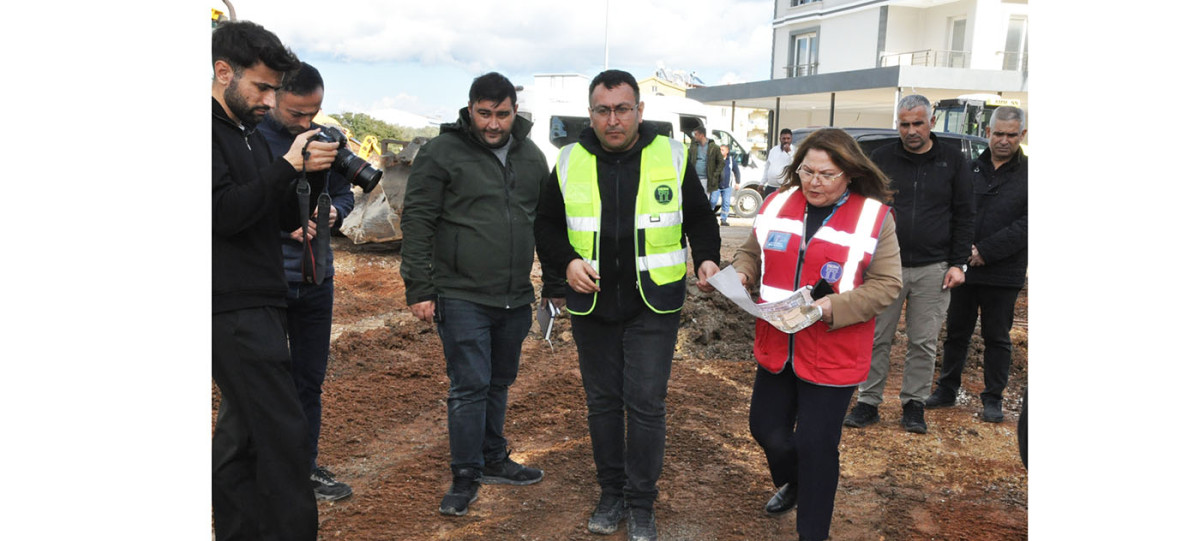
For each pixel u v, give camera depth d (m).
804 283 3.04
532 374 5.75
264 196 2.36
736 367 6.02
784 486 3.56
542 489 3.82
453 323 3.43
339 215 3.52
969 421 4.99
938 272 4.60
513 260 3.48
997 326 4.91
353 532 3.35
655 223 3.05
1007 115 4.69
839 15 30.16
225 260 2.39
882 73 22.53
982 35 26.42
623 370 3.27
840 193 2.99
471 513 3.56
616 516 3.40
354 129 28.23
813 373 2.95
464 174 3.38
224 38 2.34
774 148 15.70
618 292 3.12
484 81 3.30
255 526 2.54
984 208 4.86
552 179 3.23
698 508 3.66
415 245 3.37
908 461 4.30
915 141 4.51
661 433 3.20
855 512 3.67
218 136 2.41
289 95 3.13
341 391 5.22
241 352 2.42
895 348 6.76
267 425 2.47
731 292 2.87
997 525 3.55
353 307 7.64
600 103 2.97
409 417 4.81
